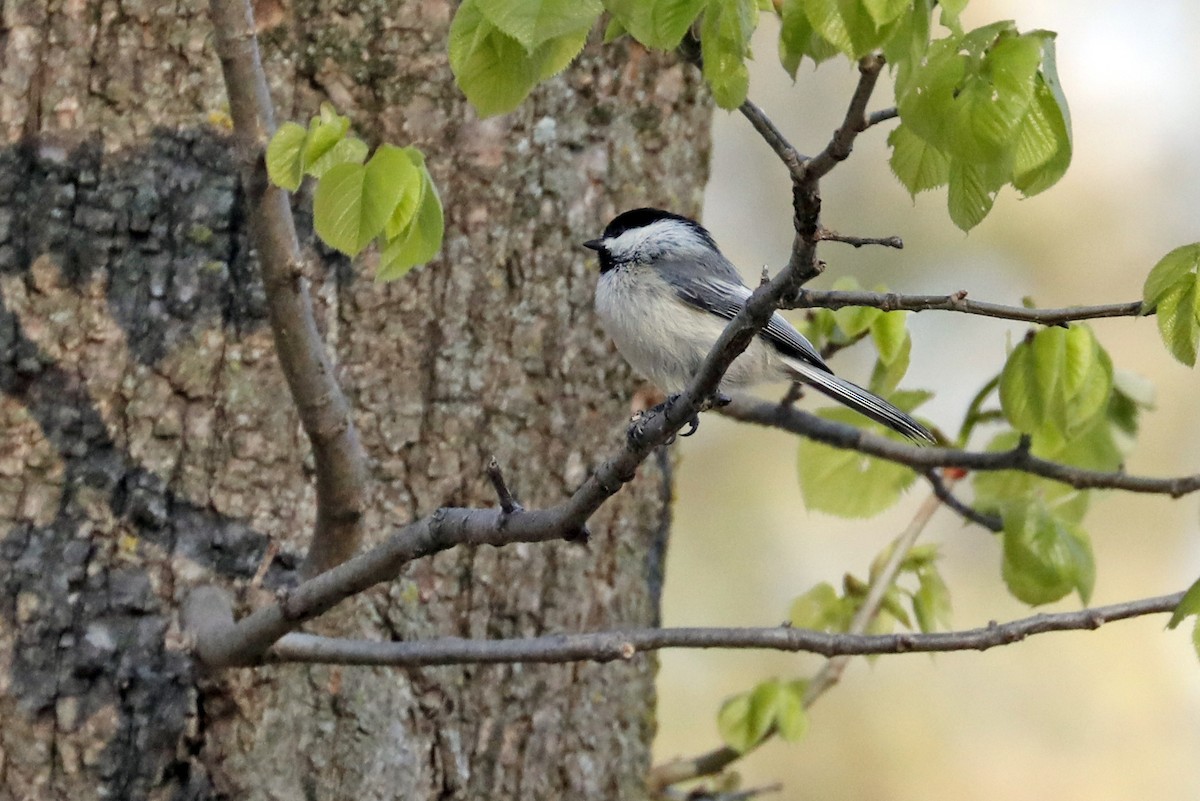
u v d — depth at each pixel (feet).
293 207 21.07
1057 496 25.22
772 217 51.08
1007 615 48.44
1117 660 48.01
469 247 22.00
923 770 47.11
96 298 19.67
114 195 19.85
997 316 14.11
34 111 19.67
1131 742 47.11
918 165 13.58
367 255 21.40
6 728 18.63
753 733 24.62
